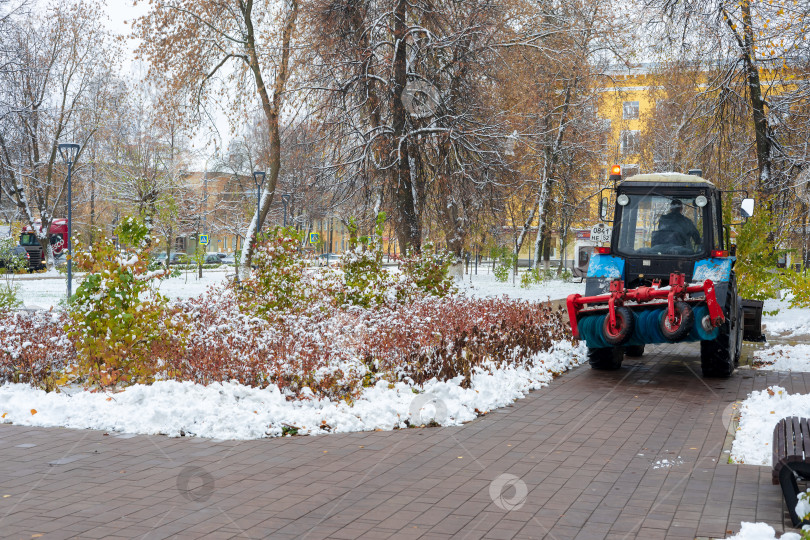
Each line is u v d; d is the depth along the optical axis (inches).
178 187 1744.6
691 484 227.1
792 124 864.9
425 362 369.7
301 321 410.6
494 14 975.0
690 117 932.0
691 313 395.5
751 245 723.4
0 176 1727.4
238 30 1120.2
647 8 879.1
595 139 1494.8
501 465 249.6
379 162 943.7
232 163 1967.3
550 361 468.8
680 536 183.8
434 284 627.2
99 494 216.4
